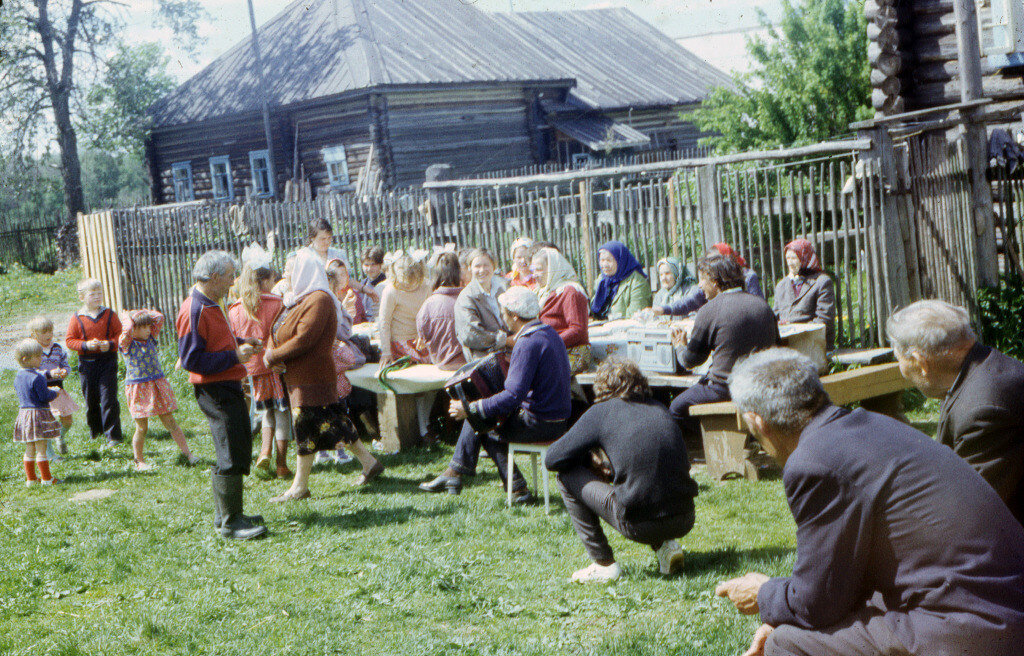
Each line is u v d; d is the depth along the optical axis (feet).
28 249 100.32
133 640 14.65
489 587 16.24
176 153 102.68
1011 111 33.06
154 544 19.44
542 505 20.70
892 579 8.50
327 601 15.92
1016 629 7.97
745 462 21.39
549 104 92.48
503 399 19.38
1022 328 30.42
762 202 27.89
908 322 10.73
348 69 83.41
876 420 8.92
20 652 14.49
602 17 119.14
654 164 29.81
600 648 13.43
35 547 19.51
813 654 8.95
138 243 43.86
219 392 19.49
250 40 102.83
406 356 26.48
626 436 15.33
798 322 25.64
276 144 90.53
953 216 29.84
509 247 33.96
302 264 21.61
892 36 37.42
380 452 26.48
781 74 64.49
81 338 28.63
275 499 22.21
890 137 25.95
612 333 25.59
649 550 17.53
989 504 8.39
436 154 83.61
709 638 13.48
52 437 25.07
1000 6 37.40
